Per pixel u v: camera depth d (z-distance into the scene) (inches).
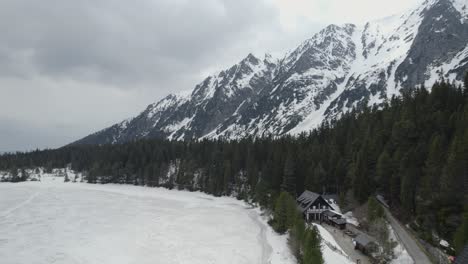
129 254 2605.8
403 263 2062.0
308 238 1968.5
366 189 3326.8
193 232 3238.2
